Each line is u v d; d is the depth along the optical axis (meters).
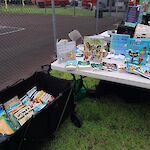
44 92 2.24
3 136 1.38
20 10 7.48
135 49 1.79
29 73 3.54
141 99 2.61
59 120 1.97
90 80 3.22
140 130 2.14
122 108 2.54
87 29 7.42
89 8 15.05
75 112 2.33
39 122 1.65
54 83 2.18
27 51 4.81
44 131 1.77
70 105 2.13
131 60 1.83
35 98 2.14
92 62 2.00
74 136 2.07
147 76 1.65
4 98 2.02
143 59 1.79
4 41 5.70
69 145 1.95
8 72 3.58
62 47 1.98
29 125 1.53
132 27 2.49
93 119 2.33
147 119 2.32
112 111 2.47
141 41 1.75
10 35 6.47
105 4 11.70
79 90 2.64
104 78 1.75
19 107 1.99
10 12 7.07
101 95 2.78
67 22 9.20
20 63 4.01
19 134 1.46
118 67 1.88
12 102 2.04
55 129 1.96
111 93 2.82
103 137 2.05
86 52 2.04
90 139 2.03
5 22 8.55
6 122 1.79
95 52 1.99
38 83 2.34
